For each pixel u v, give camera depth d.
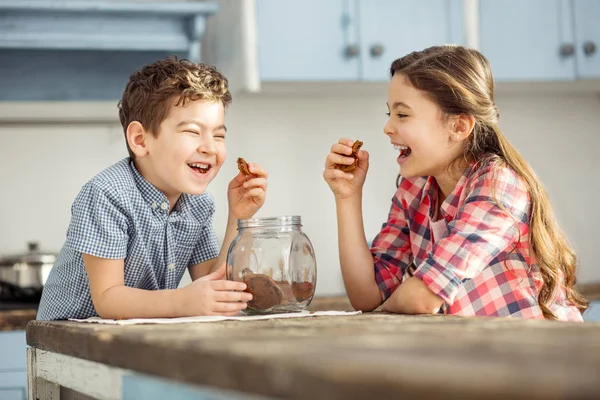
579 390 0.41
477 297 1.51
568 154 3.38
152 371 0.74
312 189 3.15
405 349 0.63
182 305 1.27
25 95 2.91
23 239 2.93
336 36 2.86
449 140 1.57
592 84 3.16
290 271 1.29
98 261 1.45
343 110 3.20
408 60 1.63
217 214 3.05
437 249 1.35
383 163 3.21
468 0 2.97
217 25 3.02
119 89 2.99
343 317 1.17
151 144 1.56
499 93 3.31
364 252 1.63
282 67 2.81
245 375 0.58
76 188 2.97
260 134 3.12
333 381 0.49
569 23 3.07
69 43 2.69
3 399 2.42
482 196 1.42
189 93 1.52
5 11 2.64
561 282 1.54
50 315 1.60
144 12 2.71
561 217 3.35
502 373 0.47
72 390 1.12
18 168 2.94
